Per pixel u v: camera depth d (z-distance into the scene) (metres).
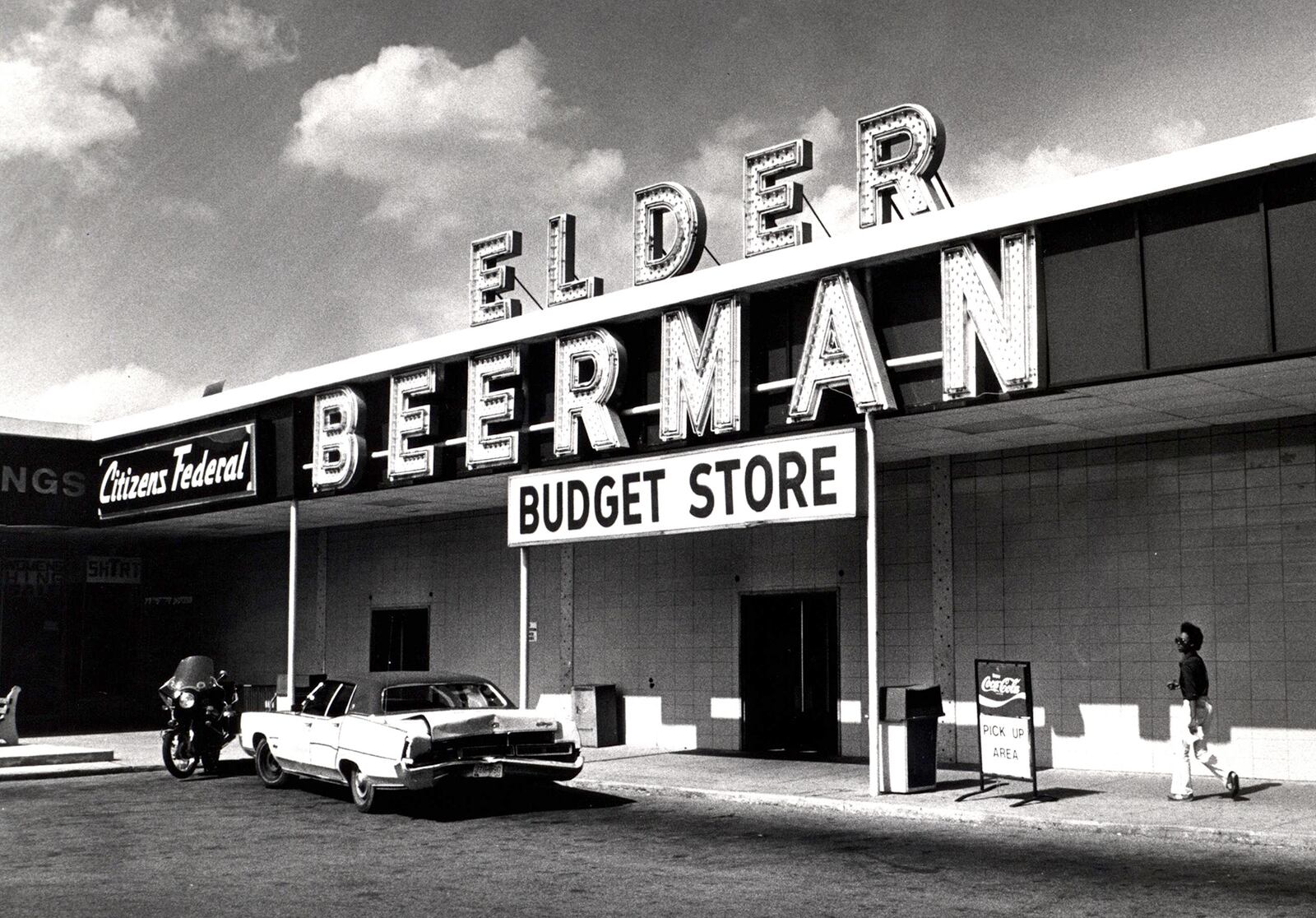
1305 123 10.99
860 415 14.88
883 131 15.14
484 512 24.56
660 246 17.56
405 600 26.08
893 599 18.17
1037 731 16.52
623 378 17.36
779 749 19.58
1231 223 11.68
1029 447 16.95
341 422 21.23
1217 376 12.22
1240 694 14.89
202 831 12.82
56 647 31.61
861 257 14.27
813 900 9.08
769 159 16.42
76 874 10.47
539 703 23.05
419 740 13.05
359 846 11.71
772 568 19.73
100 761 19.70
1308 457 14.62
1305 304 11.20
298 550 28.53
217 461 23.39
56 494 25.88
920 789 14.30
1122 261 12.37
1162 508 15.70
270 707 21.05
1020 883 9.58
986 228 13.21
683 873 10.17
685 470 16.20
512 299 19.55
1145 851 10.88
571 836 12.16
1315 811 12.27
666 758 18.92
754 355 15.91
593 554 22.48
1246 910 8.55
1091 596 16.20
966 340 13.45
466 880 9.96
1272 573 14.78
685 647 20.83
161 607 33.03
